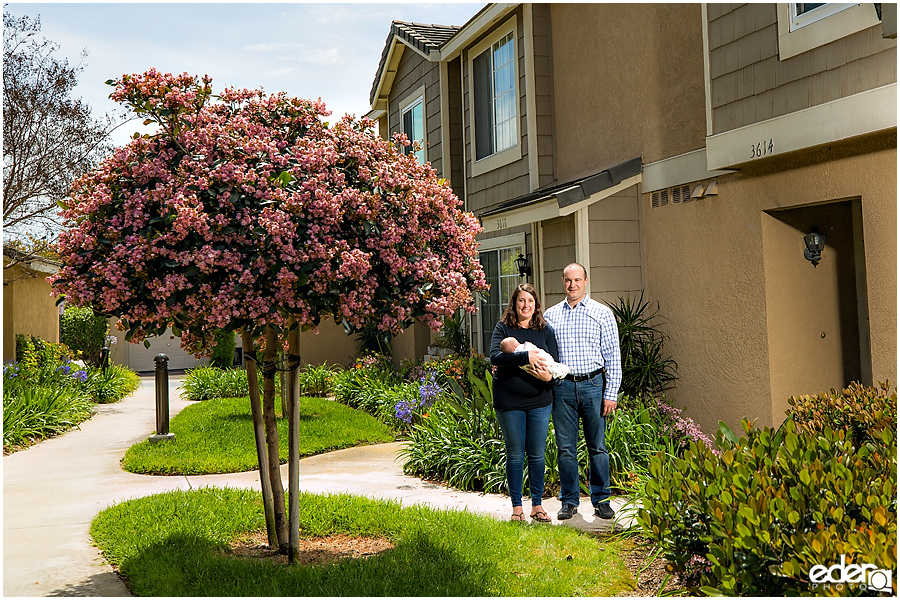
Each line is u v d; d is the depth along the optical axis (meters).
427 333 14.85
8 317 15.34
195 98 4.12
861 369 7.09
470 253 4.57
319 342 18.12
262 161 4.03
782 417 6.76
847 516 3.42
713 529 3.60
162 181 3.98
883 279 5.62
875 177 5.63
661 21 8.17
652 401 7.59
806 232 6.99
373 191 4.14
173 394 15.41
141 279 3.80
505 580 4.18
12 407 9.59
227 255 3.68
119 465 7.90
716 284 7.39
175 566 4.36
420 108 14.51
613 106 9.05
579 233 8.33
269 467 4.72
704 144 7.56
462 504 5.97
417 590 4.01
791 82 6.07
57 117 14.66
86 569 4.52
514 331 5.54
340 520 5.31
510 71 10.99
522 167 10.62
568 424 5.52
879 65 5.32
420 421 9.05
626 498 5.79
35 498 6.40
